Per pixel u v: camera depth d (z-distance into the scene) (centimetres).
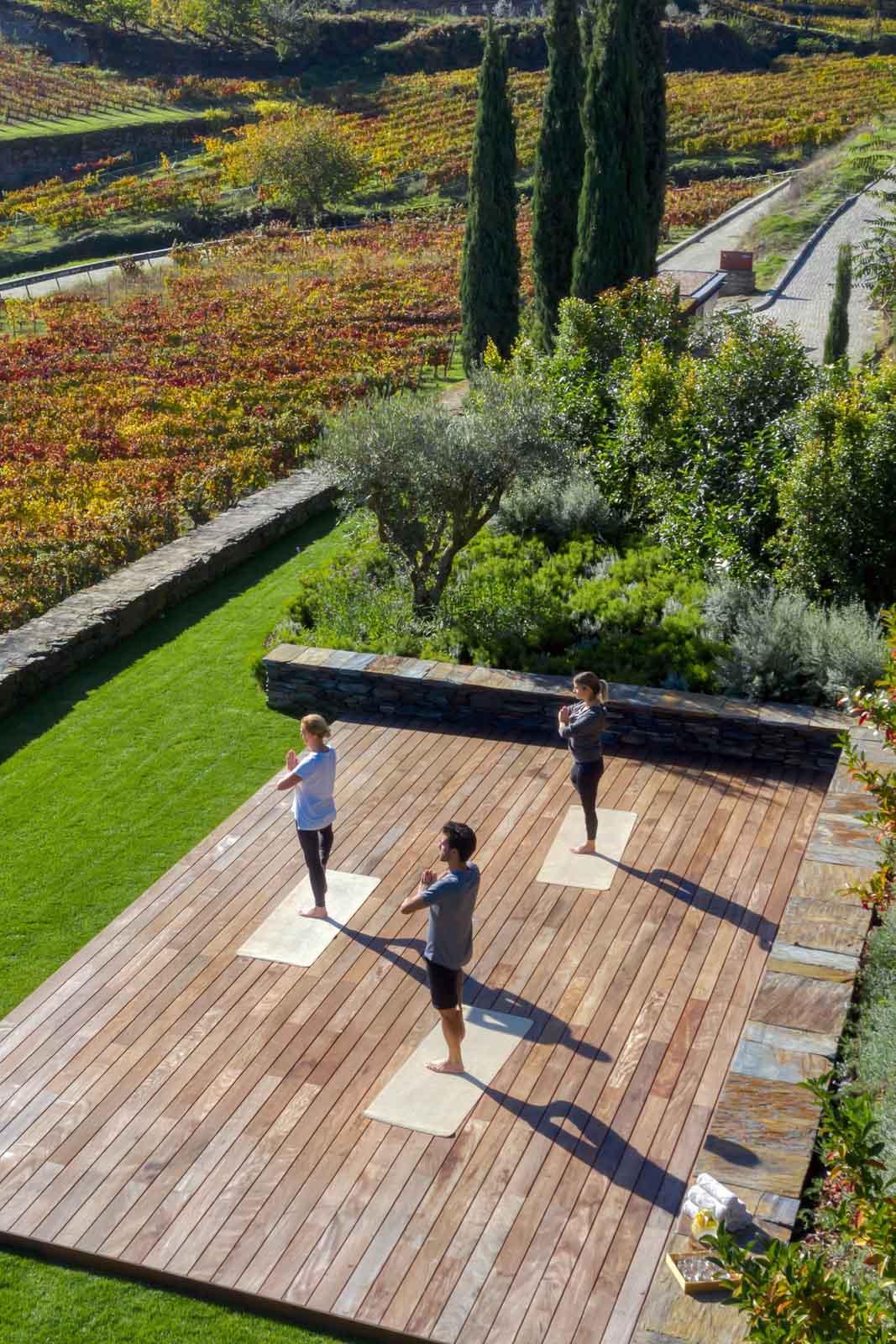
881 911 893
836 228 5284
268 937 966
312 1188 714
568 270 2545
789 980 818
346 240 6153
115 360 3619
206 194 7706
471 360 2788
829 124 8006
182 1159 739
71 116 9294
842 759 1134
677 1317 576
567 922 977
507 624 1507
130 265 5344
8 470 2525
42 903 1052
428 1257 663
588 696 1030
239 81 10250
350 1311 630
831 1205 612
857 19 12050
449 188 7631
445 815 1159
